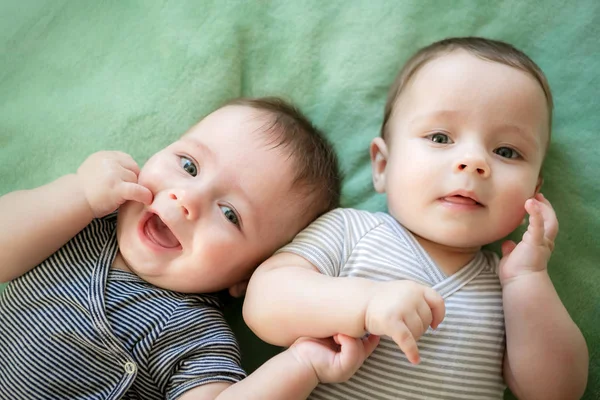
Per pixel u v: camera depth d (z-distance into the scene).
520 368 0.99
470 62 1.06
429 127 1.04
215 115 1.10
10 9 1.26
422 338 0.98
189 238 0.99
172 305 1.01
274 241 1.07
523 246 1.01
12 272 1.00
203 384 0.95
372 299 0.88
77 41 1.27
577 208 1.21
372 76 1.28
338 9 1.29
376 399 0.96
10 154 1.21
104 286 0.99
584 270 1.19
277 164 1.06
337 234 1.04
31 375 0.95
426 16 1.29
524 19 1.28
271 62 1.29
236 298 1.20
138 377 0.97
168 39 1.27
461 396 0.97
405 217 1.05
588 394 1.12
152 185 1.02
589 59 1.26
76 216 1.00
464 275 1.04
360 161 1.27
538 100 1.05
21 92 1.25
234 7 1.29
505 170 1.01
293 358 0.90
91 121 1.23
